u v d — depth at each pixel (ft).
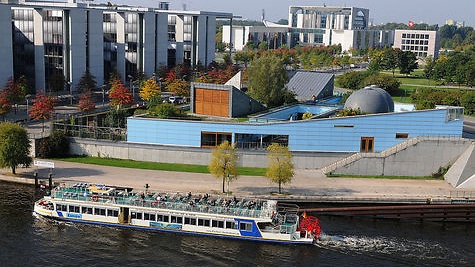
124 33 606.55
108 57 620.90
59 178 274.98
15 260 195.31
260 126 304.50
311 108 381.81
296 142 306.76
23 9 500.74
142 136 313.12
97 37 552.00
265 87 391.86
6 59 456.45
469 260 207.82
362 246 217.56
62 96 495.41
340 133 306.76
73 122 340.39
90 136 324.60
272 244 219.00
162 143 312.09
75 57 518.78
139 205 229.66
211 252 210.38
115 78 506.89
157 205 228.22
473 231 241.14
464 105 510.17
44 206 235.20
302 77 457.27
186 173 289.94
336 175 296.92
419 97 543.80
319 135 306.55
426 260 206.49
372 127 306.96
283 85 400.06
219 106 335.88
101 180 272.31
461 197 263.29
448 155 298.56
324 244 218.59
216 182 275.18
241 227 221.66
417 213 250.57
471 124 450.30
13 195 257.34
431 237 230.48
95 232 224.94
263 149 304.50
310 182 281.74
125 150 314.55
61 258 199.31
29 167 295.28
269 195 256.73
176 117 327.26
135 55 625.41
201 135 308.81
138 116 322.14
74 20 511.40
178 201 230.68
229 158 257.14
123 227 230.68
